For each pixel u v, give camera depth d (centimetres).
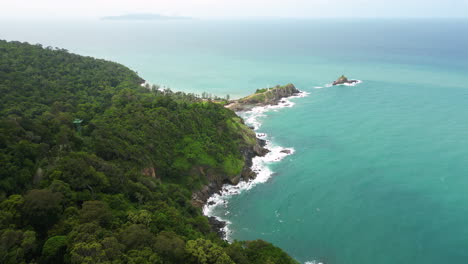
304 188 11344
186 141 12019
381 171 12250
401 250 8475
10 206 5728
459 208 9988
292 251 8544
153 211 7625
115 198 7269
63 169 7069
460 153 13400
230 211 10238
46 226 5819
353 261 8188
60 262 5138
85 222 5784
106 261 4806
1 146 7369
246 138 13812
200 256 5922
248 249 7275
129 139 10606
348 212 10000
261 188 11456
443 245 8588
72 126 11150
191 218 8556
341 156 13575
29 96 13750
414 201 10400
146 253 5472
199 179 11106
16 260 4838
